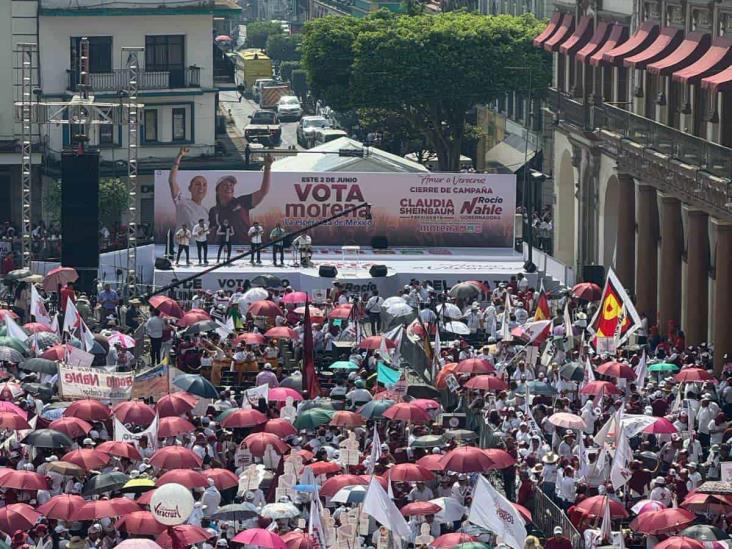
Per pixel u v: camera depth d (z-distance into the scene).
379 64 156.25
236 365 88.06
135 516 54.78
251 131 193.12
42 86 154.88
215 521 58.84
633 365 81.25
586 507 57.75
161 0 156.62
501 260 119.25
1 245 134.12
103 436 69.94
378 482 52.97
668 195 99.12
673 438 67.44
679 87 101.00
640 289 104.56
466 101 157.75
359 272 113.06
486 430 72.69
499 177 121.12
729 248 88.62
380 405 71.38
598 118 113.06
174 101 158.00
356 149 131.00
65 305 94.88
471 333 99.19
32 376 77.75
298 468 58.84
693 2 97.50
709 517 59.44
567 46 120.31
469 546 52.69
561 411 70.25
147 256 118.62
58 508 56.03
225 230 119.44
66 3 154.12
